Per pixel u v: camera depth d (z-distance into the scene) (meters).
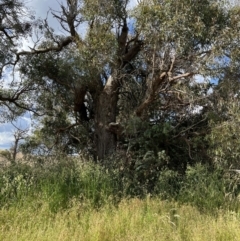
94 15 14.77
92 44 14.62
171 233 7.18
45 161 13.82
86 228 7.26
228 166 13.24
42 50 17.17
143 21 13.42
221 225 7.66
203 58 13.34
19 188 9.44
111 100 16.89
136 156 14.80
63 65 15.63
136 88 16.66
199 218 8.80
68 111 18.77
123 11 15.16
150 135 14.80
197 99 14.51
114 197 10.36
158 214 8.88
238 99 13.52
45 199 8.95
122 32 16.59
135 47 16.77
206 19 13.12
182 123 15.91
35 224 7.23
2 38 15.70
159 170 14.17
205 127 15.09
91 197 10.00
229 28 13.02
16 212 7.97
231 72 13.64
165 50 14.07
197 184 12.23
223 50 12.98
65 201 9.27
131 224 7.56
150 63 15.67
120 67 16.23
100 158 16.22
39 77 17.28
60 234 6.36
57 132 19.08
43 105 18.94
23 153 19.33
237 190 12.68
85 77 15.59
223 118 13.66
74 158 15.19
